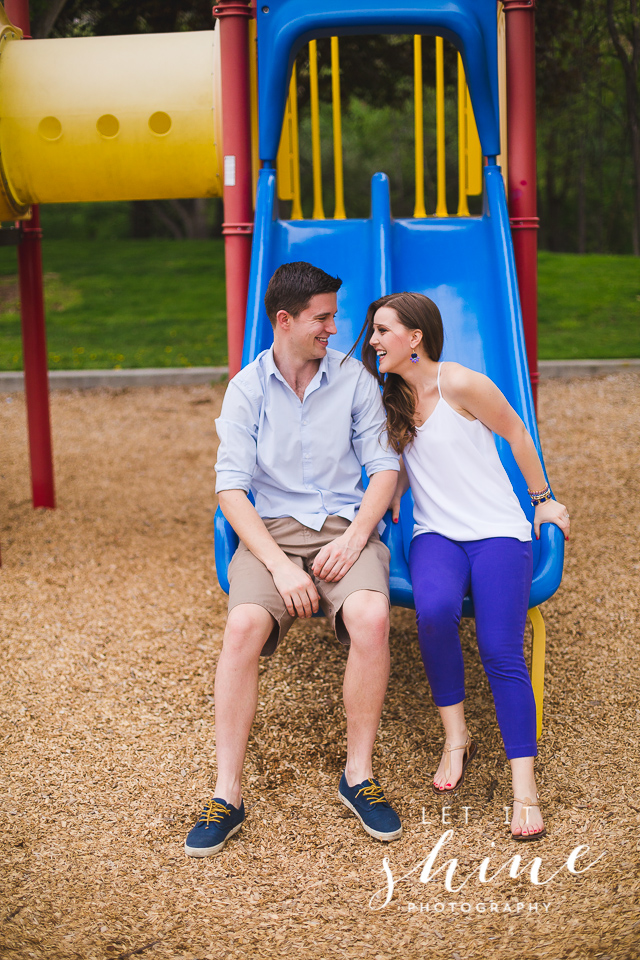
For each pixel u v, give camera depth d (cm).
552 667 291
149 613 344
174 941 175
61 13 581
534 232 311
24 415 708
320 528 227
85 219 2597
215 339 941
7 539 431
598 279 1136
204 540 433
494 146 306
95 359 871
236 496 221
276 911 183
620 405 683
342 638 216
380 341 221
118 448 614
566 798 219
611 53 820
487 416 221
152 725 261
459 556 219
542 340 894
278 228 308
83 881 194
